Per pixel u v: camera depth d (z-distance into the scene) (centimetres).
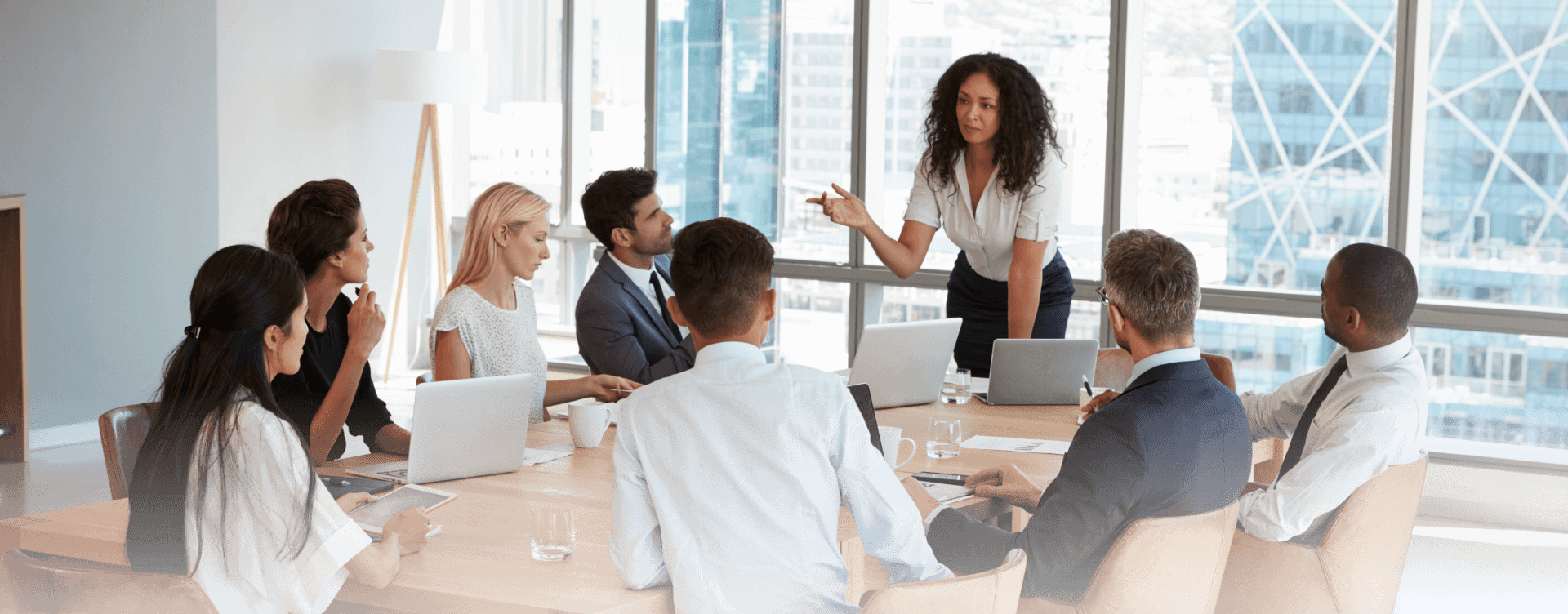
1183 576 220
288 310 193
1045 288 417
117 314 598
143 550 190
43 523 222
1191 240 585
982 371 425
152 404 263
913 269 407
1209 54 571
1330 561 255
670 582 193
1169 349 227
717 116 685
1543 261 521
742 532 183
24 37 547
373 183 737
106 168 584
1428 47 529
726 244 189
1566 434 524
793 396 186
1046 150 388
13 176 549
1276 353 575
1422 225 540
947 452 288
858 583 217
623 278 361
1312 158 558
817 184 666
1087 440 218
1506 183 523
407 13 747
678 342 376
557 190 761
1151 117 585
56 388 581
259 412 186
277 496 185
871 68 639
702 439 185
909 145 640
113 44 581
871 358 337
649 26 691
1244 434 228
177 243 618
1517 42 514
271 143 670
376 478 261
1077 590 224
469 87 703
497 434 262
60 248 571
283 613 190
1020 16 607
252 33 654
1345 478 252
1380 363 264
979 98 379
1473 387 539
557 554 204
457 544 214
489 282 320
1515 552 467
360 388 304
